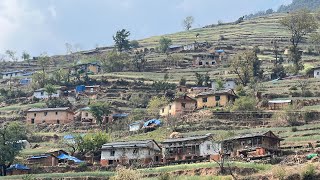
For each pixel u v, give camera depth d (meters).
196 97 185.12
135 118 185.88
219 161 125.69
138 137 166.62
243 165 117.25
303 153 128.38
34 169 139.38
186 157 142.62
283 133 149.38
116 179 109.38
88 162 148.62
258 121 162.38
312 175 106.50
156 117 185.62
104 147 147.38
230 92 182.25
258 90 194.75
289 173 108.25
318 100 175.62
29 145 171.12
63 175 127.81
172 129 163.75
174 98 185.62
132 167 134.50
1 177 125.75
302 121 158.38
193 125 164.88
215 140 139.25
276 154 132.38
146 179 115.62
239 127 160.75
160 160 145.88
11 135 143.25
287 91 188.75
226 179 109.81
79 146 157.25
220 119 166.88
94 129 188.75
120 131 178.00
